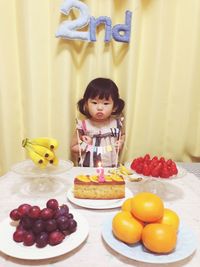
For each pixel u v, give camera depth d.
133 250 0.64
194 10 1.35
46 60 1.36
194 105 1.49
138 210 0.65
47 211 0.66
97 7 1.33
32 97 1.37
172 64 1.45
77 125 1.44
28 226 0.66
